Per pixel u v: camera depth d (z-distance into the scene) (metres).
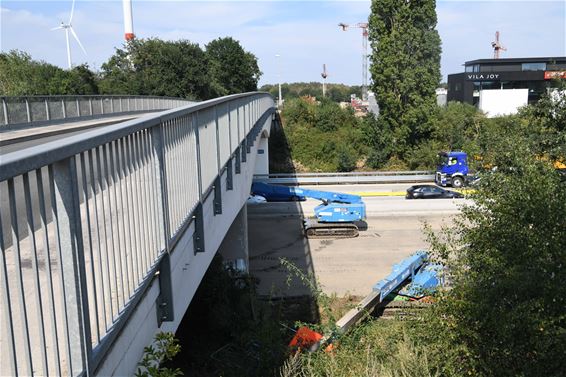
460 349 7.91
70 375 2.89
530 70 70.62
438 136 51.25
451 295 8.82
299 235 30.23
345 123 59.75
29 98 21.58
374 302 16.34
